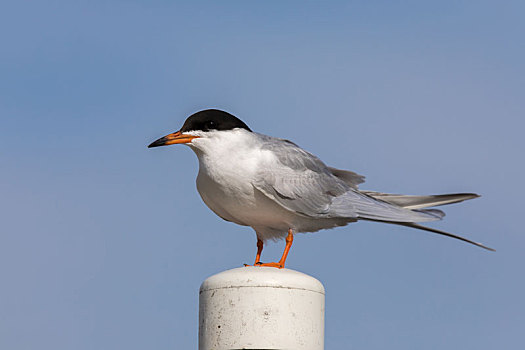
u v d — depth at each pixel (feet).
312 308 23.93
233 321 23.45
